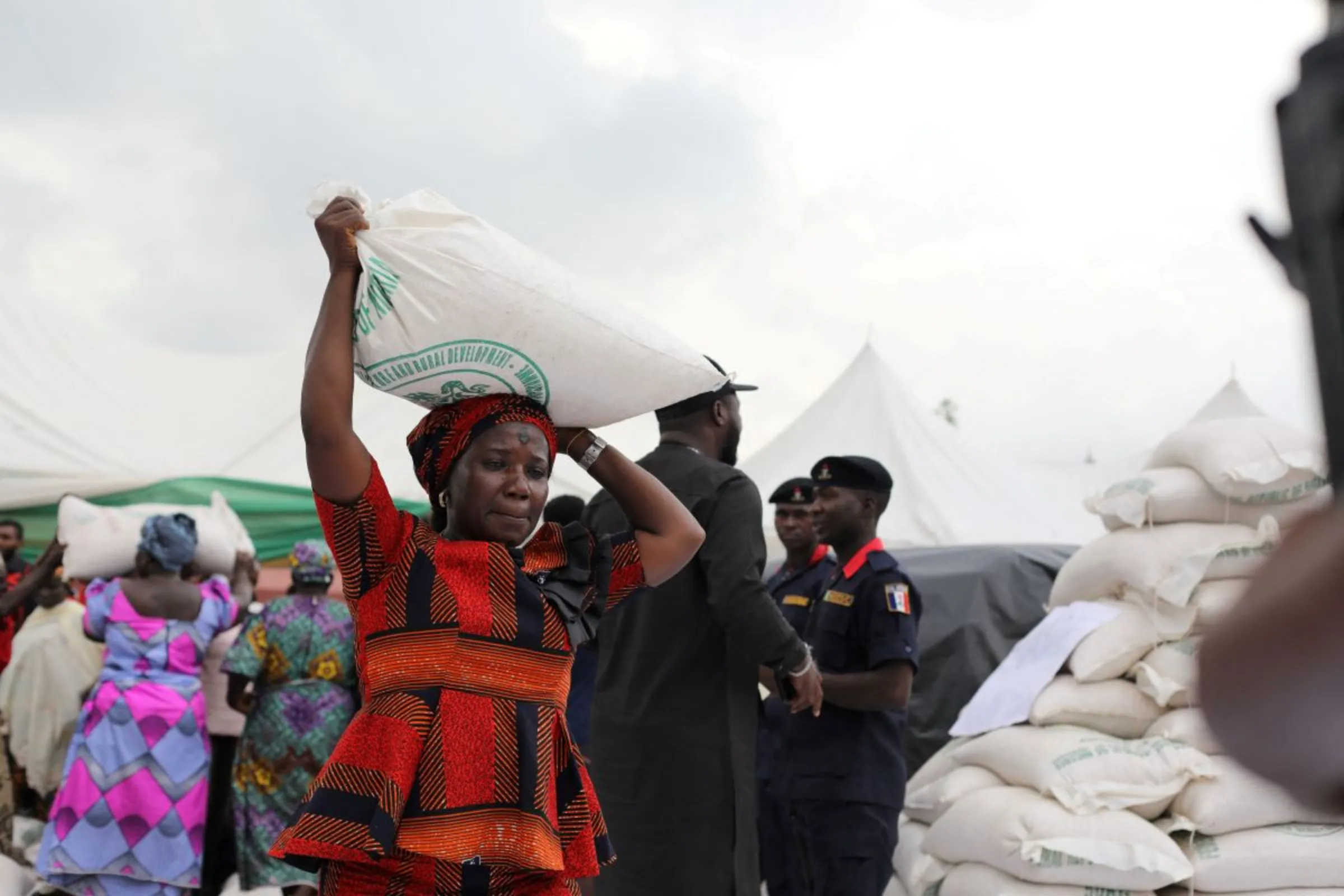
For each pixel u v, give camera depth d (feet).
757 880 11.29
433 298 6.82
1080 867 11.84
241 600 22.36
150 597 18.51
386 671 6.55
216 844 20.54
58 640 21.62
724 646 11.51
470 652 6.56
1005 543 34.76
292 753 18.31
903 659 12.90
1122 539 14.26
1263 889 11.75
